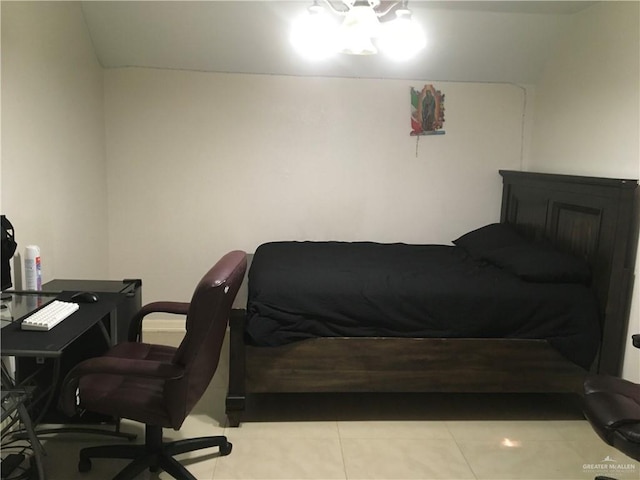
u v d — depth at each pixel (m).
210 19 3.24
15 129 2.40
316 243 3.72
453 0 3.03
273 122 3.74
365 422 2.60
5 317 1.94
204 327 1.76
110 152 3.66
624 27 2.74
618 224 2.54
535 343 2.57
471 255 3.38
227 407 2.46
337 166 3.83
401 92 3.75
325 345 2.50
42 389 2.42
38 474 1.97
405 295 2.53
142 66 3.59
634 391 1.92
